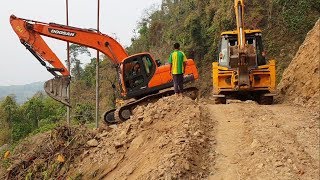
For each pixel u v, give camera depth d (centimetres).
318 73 1339
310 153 810
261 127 955
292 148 817
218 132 953
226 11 3612
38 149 1265
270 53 3039
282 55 2959
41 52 1564
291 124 1000
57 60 1568
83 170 1022
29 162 1235
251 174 726
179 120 995
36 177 1137
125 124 1118
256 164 753
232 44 1564
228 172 754
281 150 800
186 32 4031
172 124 988
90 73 6388
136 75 1529
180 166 756
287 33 3041
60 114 4362
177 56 1274
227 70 1508
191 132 912
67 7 1814
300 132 935
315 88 1318
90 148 1098
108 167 977
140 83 1527
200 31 3803
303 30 2902
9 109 4647
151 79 1521
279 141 853
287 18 2934
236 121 1024
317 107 1234
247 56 1447
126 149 1000
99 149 1068
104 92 4431
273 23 3203
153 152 875
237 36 1555
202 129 942
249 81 1461
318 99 1271
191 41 3847
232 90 1501
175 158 777
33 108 4622
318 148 837
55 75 1566
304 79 1416
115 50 1630
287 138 873
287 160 757
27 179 1141
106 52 1628
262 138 871
